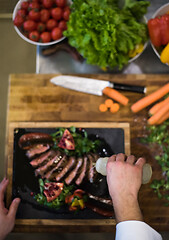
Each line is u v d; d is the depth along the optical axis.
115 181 0.73
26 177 1.07
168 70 1.15
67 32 1.03
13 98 1.12
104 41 0.96
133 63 1.15
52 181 1.05
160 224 1.08
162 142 1.12
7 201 1.06
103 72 1.15
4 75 1.50
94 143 1.09
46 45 1.14
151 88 1.13
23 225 1.06
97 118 1.12
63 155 1.07
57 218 1.06
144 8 1.01
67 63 1.15
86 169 1.05
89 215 1.06
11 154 1.08
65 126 1.10
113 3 1.01
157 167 1.10
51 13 1.06
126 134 1.10
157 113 1.08
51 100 1.12
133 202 0.71
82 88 1.11
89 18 0.96
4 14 1.36
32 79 1.12
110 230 1.06
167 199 1.08
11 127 1.10
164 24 0.97
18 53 1.50
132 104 1.13
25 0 1.07
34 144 1.08
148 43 1.14
